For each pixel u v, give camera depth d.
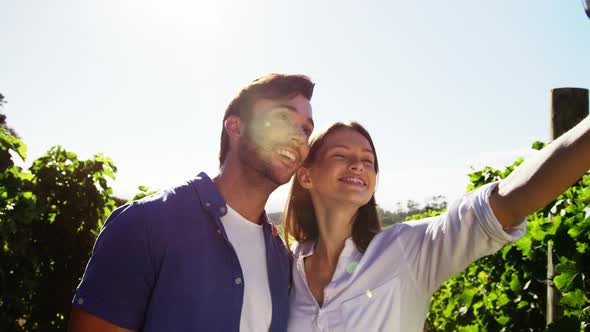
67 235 5.97
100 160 6.26
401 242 2.04
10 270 5.26
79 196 6.08
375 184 2.24
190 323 1.71
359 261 2.08
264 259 1.99
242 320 1.86
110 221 1.80
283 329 1.98
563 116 3.40
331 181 2.15
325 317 1.97
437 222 1.97
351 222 2.21
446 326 7.15
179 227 1.79
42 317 5.74
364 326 1.91
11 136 5.56
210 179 1.94
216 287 1.78
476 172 5.29
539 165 1.65
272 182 1.96
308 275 2.21
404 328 1.93
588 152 1.55
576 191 3.26
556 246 3.00
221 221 1.89
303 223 2.41
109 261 1.69
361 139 2.21
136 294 1.70
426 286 1.96
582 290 2.84
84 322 1.67
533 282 3.94
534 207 1.66
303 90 2.02
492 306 4.70
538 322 3.95
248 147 1.94
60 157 6.14
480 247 1.78
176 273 1.74
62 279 5.88
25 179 5.86
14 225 4.99
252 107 1.95
